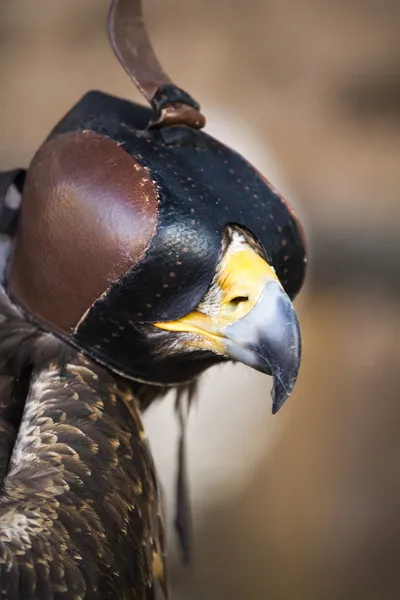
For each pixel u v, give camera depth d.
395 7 12.70
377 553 10.15
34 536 3.77
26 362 4.33
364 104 12.26
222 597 9.88
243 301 4.06
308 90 12.34
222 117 11.98
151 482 4.39
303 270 4.47
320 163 11.77
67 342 4.32
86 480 4.03
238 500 10.30
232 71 12.39
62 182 4.19
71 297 4.19
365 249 11.27
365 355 10.92
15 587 3.63
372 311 11.19
